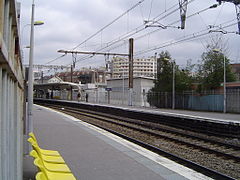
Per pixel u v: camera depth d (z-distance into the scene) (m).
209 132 16.94
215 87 40.94
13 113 3.61
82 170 6.94
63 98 58.91
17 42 4.19
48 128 15.22
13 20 3.35
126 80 57.78
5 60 2.38
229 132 16.58
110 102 59.19
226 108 34.31
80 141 11.18
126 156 8.55
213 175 7.86
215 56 41.69
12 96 3.47
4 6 2.47
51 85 57.44
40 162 3.83
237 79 49.38
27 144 8.59
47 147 9.84
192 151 11.55
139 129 17.67
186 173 6.82
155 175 6.60
